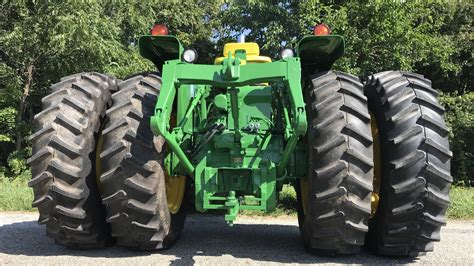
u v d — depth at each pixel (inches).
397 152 141.2
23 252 154.9
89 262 140.4
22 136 523.2
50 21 462.6
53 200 144.4
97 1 496.7
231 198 139.5
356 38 448.5
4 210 302.2
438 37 545.6
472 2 570.3
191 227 215.5
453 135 512.1
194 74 137.8
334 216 137.0
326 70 178.7
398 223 142.6
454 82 595.5
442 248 170.7
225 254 153.6
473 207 301.6
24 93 510.6
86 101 154.6
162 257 147.8
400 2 446.6
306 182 167.2
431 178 138.8
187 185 187.3
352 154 135.6
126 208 141.2
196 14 680.4
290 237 191.0
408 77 159.9
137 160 139.6
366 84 170.4
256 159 154.6
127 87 154.5
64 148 144.9
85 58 483.2
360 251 160.9
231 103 143.6
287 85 135.5
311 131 142.9
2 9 491.5
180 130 156.6
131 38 576.4
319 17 475.5
